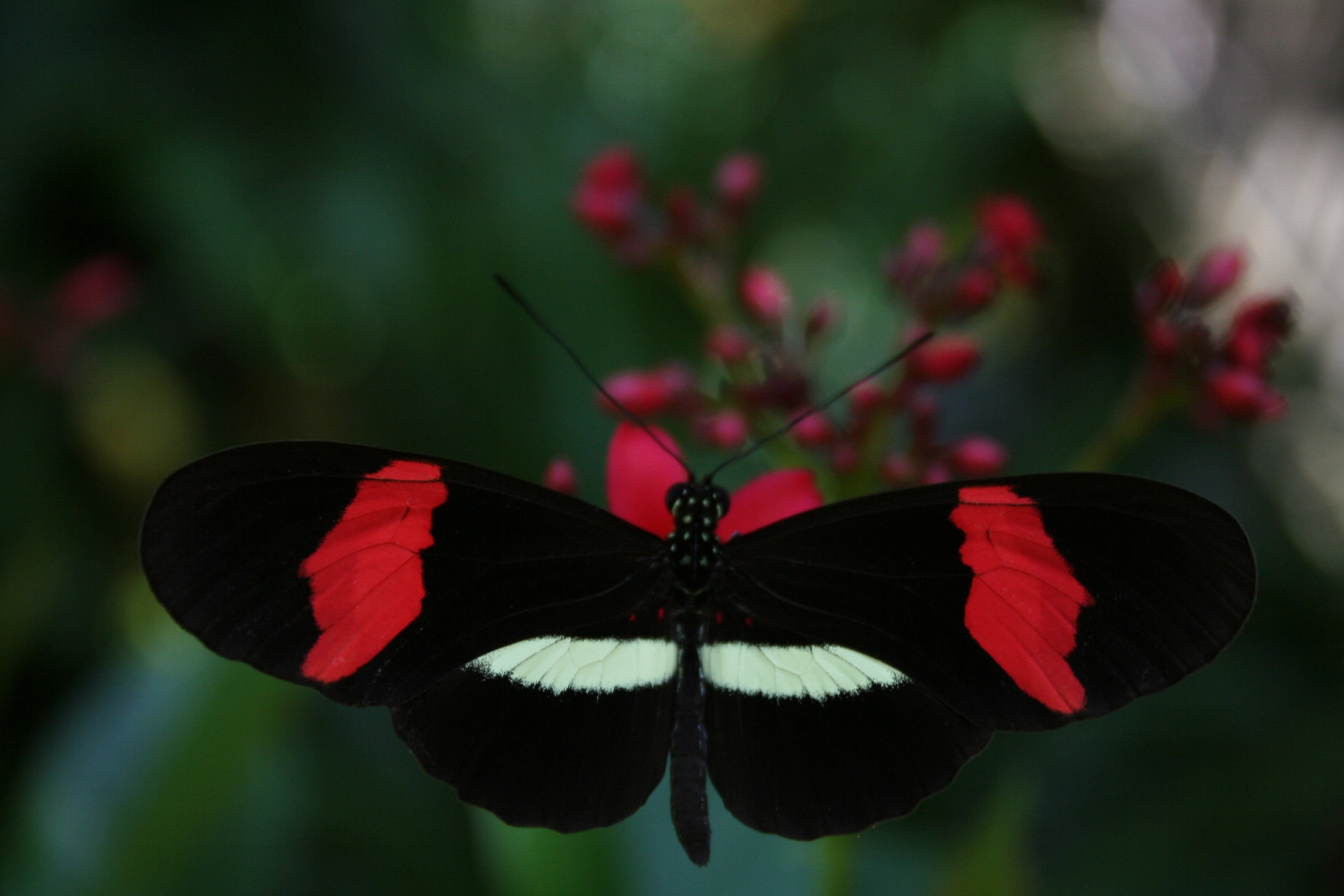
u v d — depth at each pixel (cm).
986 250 32
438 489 28
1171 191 61
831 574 28
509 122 51
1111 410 54
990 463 31
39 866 31
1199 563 27
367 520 27
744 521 29
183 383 52
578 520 28
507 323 49
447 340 49
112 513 50
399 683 27
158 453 53
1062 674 27
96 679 42
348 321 49
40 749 42
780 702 28
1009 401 58
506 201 49
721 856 30
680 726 28
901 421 33
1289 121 55
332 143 48
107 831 31
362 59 49
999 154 60
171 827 31
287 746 34
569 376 49
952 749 27
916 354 31
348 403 52
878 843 34
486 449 50
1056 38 62
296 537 27
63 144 45
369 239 47
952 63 61
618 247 33
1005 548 27
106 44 46
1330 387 54
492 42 57
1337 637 46
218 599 27
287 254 46
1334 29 53
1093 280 61
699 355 50
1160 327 31
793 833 27
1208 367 31
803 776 28
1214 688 45
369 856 38
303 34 48
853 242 60
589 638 28
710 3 71
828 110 62
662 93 68
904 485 31
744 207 33
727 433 31
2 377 43
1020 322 63
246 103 48
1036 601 27
